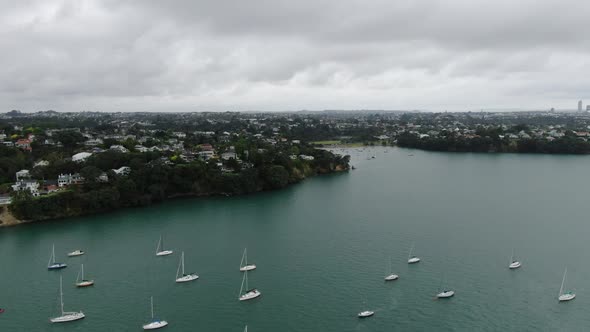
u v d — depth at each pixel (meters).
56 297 162.25
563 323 142.12
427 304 154.12
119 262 194.38
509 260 190.88
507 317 145.62
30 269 187.88
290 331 138.75
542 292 162.00
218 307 153.75
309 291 164.25
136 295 163.25
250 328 140.75
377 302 155.50
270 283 171.38
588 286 166.62
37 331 140.12
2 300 160.12
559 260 190.62
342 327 140.88
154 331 139.75
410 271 180.25
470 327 140.12
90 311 152.00
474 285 167.50
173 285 171.00
